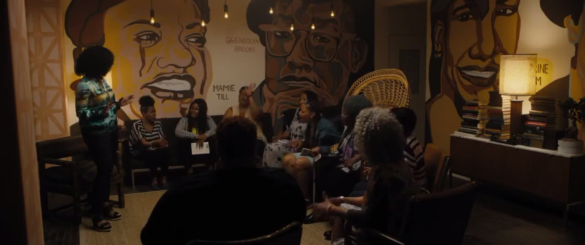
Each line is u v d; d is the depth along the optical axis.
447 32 5.98
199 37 6.17
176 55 6.08
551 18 4.62
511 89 4.61
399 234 2.03
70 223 4.25
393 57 7.40
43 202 4.37
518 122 4.61
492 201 4.88
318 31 6.86
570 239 3.81
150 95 5.98
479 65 5.49
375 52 7.28
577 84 4.38
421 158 2.99
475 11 5.52
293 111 6.56
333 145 4.14
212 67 6.28
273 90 6.66
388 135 2.11
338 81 7.09
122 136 5.49
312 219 3.97
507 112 4.80
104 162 4.02
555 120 4.38
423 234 2.06
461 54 5.76
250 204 1.80
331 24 6.94
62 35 5.51
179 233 1.79
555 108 4.48
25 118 1.57
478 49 5.50
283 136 6.30
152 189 5.49
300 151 4.78
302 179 4.20
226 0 6.27
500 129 4.81
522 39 4.96
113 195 5.24
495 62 5.27
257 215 1.81
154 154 5.52
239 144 1.80
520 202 4.82
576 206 4.45
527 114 4.77
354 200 2.60
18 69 1.48
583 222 4.22
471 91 5.64
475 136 5.10
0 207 1.44
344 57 7.08
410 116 2.95
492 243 3.75
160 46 5.98
